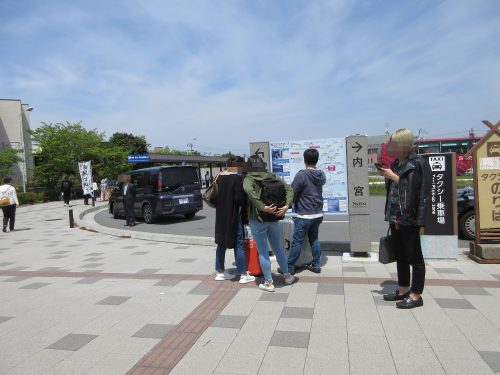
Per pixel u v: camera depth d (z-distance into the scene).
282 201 5.02
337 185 6.61
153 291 5.33
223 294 5.06
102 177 34.38
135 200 14.54
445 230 6.26
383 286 5.13
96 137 34.81
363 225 6.48
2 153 30.86
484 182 6.14
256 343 3.59
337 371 3.05
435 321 3.93
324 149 6.62
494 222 6.14
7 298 5.30
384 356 3.25
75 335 3.96
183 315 4.39
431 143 34.47
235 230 5.42
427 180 4.17
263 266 5.08
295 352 3.39
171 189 13.90
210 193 5.58
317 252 5.88
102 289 5.54
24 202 27.03
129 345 3.68
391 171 4.30
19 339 3.91
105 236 10.91
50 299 5.18
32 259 8.05
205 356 3.39
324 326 3.91
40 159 34.09
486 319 3.94
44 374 3.20
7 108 39.81
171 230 12.12
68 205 24.12
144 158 33.06
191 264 6.84
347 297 4.75
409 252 4.24
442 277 5.40
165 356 3.42
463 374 2.94
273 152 6.85
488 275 5.44
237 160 5.58
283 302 4.66
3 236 12.06
